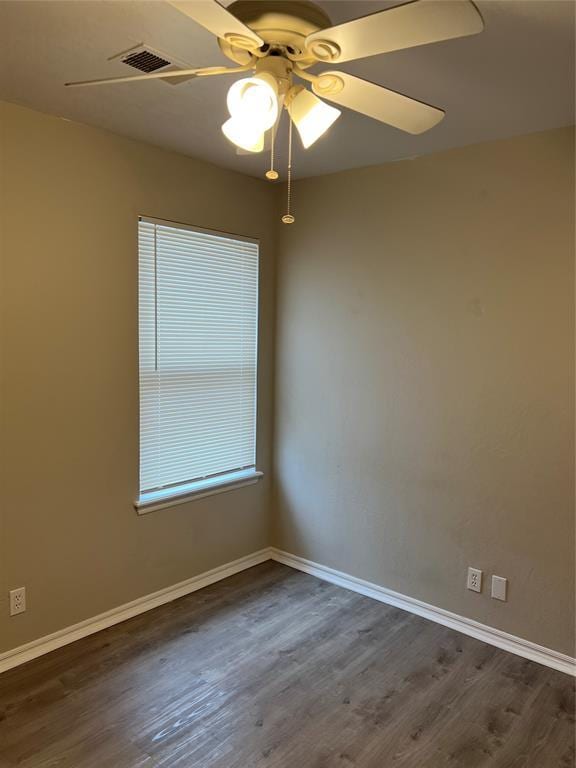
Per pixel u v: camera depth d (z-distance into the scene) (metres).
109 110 2.33
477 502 2.73
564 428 2.45
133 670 2.43
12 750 1.96
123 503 2.82
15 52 1.82
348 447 3.24
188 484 3.17
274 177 1.54
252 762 1.93
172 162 2.88
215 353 3.24
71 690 2.28
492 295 2.62
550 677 2.44
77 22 1.63
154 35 1.70
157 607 3.00
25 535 2.45
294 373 3.49
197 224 3.04
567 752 2.01
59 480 2.55
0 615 2.39
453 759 1.96
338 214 3.19
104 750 1.96
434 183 2.78
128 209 2.71
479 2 1.45
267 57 1.42
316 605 3.06
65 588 2.61
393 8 1.10
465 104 2.15
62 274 2.48
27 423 2.41
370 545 3.17
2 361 2.31
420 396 2.90
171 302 2.96
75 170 2.49
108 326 2.67
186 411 3.11
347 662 2.53
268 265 3.51
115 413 2.74
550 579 2.53
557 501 2.49
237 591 3.22
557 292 2.43
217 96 2.16
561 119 2.30
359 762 1.94
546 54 1.75
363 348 3.12
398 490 3.02
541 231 2.46
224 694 2.28
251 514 3.56
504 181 2.55
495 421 2.64
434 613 2.91
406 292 2.92
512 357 2.57
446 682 2.39
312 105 1.54
